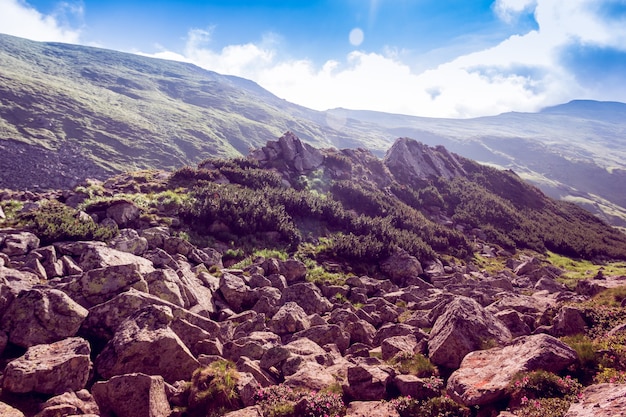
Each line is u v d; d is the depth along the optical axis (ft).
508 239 181.27
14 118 536.42
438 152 280.31
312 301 60.75
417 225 157.79
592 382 25.31
